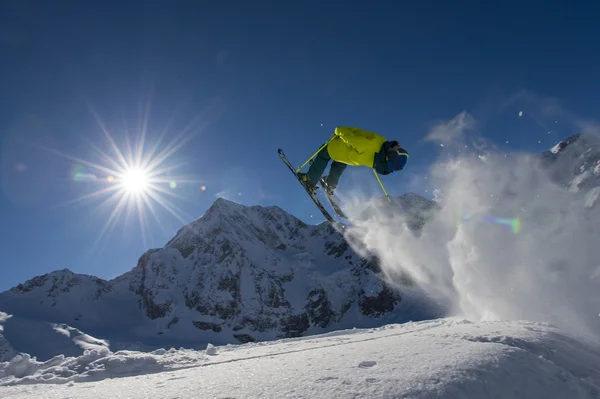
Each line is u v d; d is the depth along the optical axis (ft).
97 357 17.84
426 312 367.86
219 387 9.46
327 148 22.27
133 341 375.66
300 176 24.98
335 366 10.86
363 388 8.49
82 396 9.96
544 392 10.30
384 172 19.76
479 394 8.82
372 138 19.63
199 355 20.95
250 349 25.14
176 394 9.15
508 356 11.62
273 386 9.09
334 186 23.77
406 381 8.84
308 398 8.04
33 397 10.47
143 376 13.75
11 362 18.92
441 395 8.22
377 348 14.01
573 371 13.43
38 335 341.82
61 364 17.57
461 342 13.99
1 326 347.15
